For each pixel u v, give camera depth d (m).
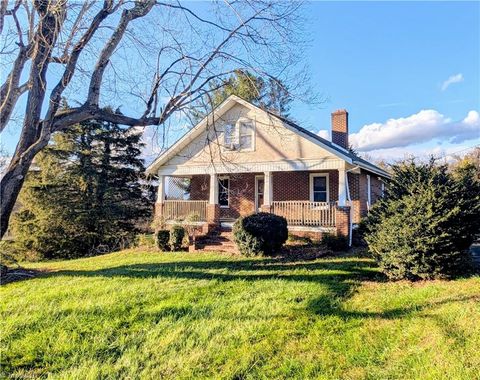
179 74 7.70
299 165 14.86
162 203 17.69
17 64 5.75
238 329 4.90
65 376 3.79
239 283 7.59
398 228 7.64
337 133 20.20
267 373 3.73
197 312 5.66
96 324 5.23
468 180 7.78
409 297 6.14
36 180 20.50
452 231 7.28
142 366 4.00
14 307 6.18
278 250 11.80
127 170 23.80
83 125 21.38
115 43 6.55
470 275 7.51
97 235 20.94
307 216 14.58
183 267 9.62
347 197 14.75
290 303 6.02
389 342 4.32
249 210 18.20
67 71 6.01
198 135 17.06
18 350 4.41
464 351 3.83
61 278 8.71
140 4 7.00
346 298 6.33
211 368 3.90
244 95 14.40
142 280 7.99
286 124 15.05
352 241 14.16
